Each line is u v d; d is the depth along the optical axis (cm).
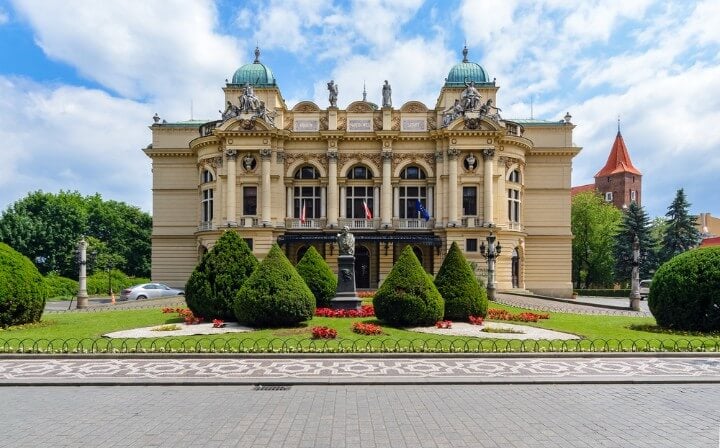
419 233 5269
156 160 5819
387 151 5338
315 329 2134
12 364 1684
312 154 5403
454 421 1109
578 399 1293
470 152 5178
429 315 2464
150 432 1037
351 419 1121
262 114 5191
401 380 1448
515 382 1448
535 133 5775
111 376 1505
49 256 6906
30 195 7281
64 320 2702
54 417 1142
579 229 7850
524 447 956
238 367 1633
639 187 11688
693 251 2494
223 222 5244
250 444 966
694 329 2380
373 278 5331
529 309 3459
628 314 3297
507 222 5281
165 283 5741
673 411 1189
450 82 5722
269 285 2388
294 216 5444
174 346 1927
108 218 8062
